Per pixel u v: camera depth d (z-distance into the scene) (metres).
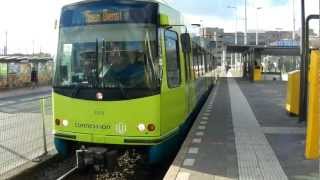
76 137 10.70
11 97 34.88
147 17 10.41
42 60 49.56
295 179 8.91
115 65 10.47
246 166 9.94
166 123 10.73
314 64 6.89
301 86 16.69
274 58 80.25
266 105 23.50
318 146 6.98
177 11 12.42
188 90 13.62
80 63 10.72
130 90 10.32
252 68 54.56
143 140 10.26
